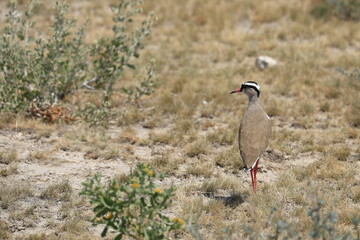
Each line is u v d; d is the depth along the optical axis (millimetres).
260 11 26344
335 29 24344
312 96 17734
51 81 15523
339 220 10500
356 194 11531
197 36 23672
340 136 14695
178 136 14555
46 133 14453
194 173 12703
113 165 13039
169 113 16375
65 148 13758
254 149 11281
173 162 13031
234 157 13297
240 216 10742
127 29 24203
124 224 8805
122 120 15555
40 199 11383
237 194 11625
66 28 15836
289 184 12000
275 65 20234
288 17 26141
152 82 16734
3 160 13023
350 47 22938
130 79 18922
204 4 27469
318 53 21594
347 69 20203
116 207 8641
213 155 13711
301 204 11281
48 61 15562
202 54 22000
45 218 10711
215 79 18984
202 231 10234
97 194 8695
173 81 18609
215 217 10680
